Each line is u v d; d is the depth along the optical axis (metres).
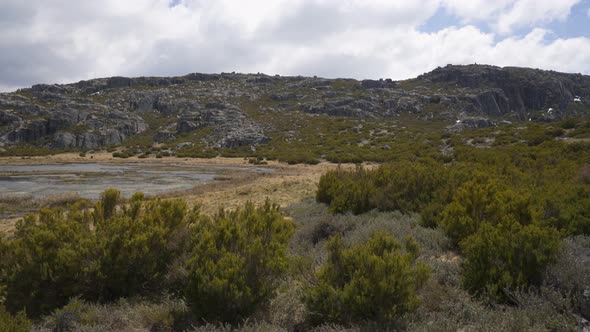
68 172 39.66
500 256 5.14
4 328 3.96
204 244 5.36
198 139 75.81
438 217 8.66
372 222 9.24
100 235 6.18
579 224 7.54
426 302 4.87
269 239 6.37
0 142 76.19
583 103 149.12
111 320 4.87
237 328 4.61
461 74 136.62
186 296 5.00
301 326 4.72
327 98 116.62
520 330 3.95
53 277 5.58
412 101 108.75
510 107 129.38
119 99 116.38
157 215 6.77
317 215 11.99
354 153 50.56
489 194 7.98
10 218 15.58
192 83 145.88
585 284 4.53
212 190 23.42
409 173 12.01
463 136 45.59
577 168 14.95
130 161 55.34
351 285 4.55
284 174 34.03
